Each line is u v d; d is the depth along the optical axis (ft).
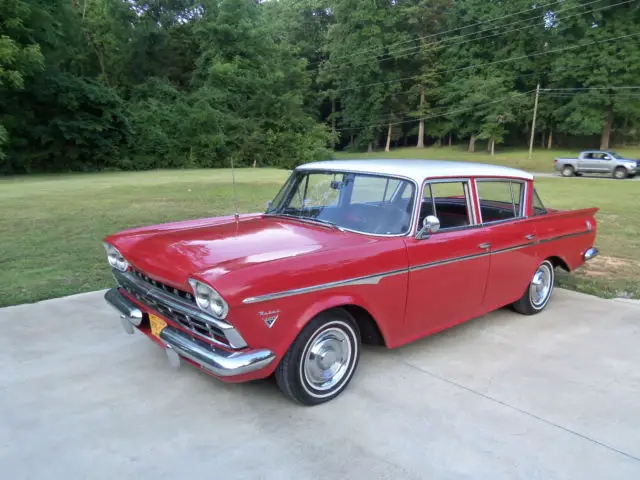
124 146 126.52
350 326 10.71
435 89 203.41
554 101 173.17
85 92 115.75
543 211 16.31
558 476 8.35
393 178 12.07
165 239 11.48
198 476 8.13
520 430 9.65
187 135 137.59
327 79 213.87
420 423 9.80
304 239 11.16
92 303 16.34
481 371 12.10
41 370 11.71
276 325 9.26
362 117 217.97
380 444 9.09
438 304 12.39
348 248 10.41
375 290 10.76
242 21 157.79
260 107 152.87
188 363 11.81
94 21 149.59
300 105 168.66
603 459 8.82
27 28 93.61
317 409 10.25
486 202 13.84
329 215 12.69
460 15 191.72
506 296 14.61
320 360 10.25
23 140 107.24
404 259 11.19
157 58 161.58
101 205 42.37
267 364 9.26
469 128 188.34
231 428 9.50
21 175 101.96
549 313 16.38
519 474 8.38
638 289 19.21
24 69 88.79
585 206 45.68
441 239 12.06
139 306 11.49
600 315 16.19
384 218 11.80
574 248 17.03
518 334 14.52
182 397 10.61
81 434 9.23
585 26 155.02
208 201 45.78
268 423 9.69
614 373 12.12
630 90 151.53
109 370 11.76
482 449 9.03
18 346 13.00
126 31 154.40
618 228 34.01
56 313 15.38
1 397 10.50
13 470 8.20
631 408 10.55
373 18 196.65
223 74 150.82
